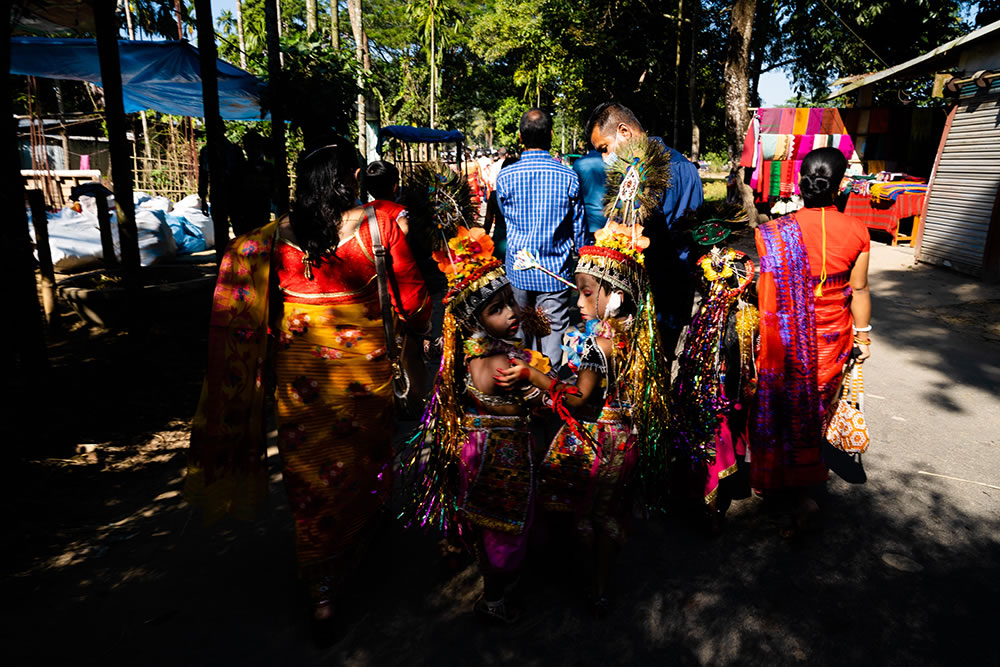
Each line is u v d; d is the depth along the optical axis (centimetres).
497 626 280
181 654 263
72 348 625
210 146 634
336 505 271
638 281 287
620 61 2439
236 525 357
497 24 3241
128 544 337
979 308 771
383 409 286
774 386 324
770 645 266
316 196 264
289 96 730
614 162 309
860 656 259
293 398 271
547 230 444
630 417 289
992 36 914
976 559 317
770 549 332
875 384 548
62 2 681
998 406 497
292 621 284
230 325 275
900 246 1198
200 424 279
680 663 258
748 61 1470
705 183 3200
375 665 259
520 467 269
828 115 1480
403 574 317
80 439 441
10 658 255
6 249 438
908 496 375
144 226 956
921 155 1486
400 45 3272
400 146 1680
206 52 610
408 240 310
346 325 274
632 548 335
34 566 315
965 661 254
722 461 335
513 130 3844
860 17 1797
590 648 267
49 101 1725
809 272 320
